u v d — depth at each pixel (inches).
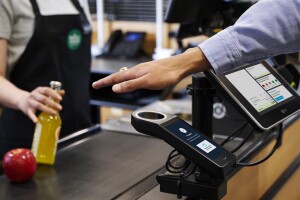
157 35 152.3
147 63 32.8
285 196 61.4
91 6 166.6
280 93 41.9
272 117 38.3
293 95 43.2
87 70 83.0
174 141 34.4
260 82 41.0
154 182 45.1
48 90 54.9
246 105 37.1
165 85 32.3
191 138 35.0
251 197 50.3
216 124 54.5
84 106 83.4
